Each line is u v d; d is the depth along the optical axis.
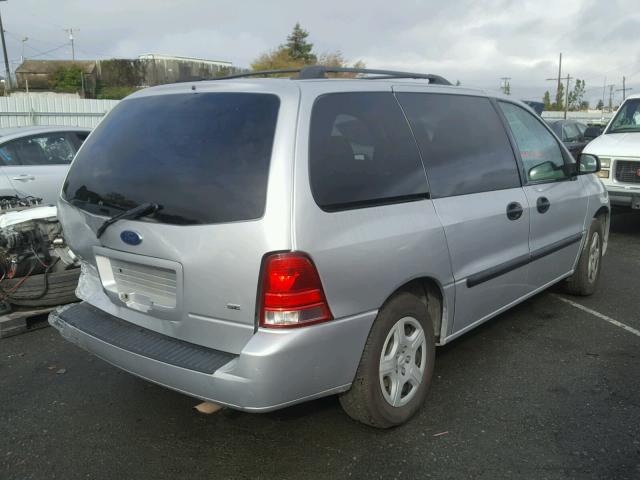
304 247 2.75
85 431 3.46
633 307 5.50
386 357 3.24
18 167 7.93
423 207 3.44
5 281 4.95
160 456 3.21
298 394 2.84
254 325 2.76
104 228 3.20
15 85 60.53
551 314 5.31
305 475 3.02
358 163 3.14
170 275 3.01
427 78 4.10
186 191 2.94
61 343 4.77
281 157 2.80
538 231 4.56
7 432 3.45
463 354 4.46
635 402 3.72
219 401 2.79
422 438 3.33
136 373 3.09
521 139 4.59
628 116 9.61
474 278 3.80
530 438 3.32
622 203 8.71
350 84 3.32
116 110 3.68
